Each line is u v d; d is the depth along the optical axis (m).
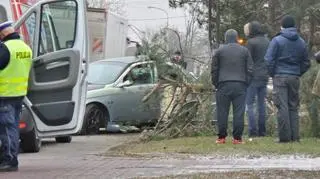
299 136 17.48
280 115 16.53
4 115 12.95
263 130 18.45
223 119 16.67
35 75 14.15
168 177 11.41
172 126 19.08
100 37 31.47
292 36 16.52
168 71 19.39
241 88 16.48
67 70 14.33
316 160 13.73
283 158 14.08
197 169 12.55
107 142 20.00
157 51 19.77
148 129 20.28
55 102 14.29
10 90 12.99
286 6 39.31
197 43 22.02
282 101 16.53
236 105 16.56
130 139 19.75
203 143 16.91
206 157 14.48
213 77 16.73
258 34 18.38
